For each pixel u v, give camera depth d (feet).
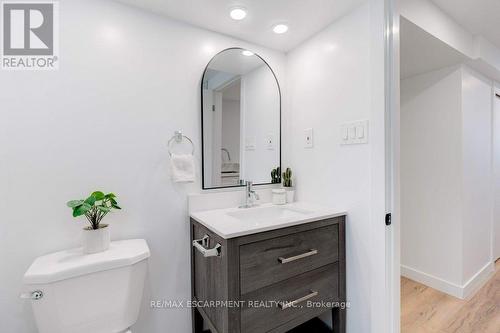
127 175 4.31
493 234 8.14
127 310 3.55
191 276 4.85
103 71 4.12
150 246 4.51
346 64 4.62
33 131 3.65
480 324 5.51
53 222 3.76
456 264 6.58
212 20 4.81
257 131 5.72
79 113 3.94
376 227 4.08
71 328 3.22
